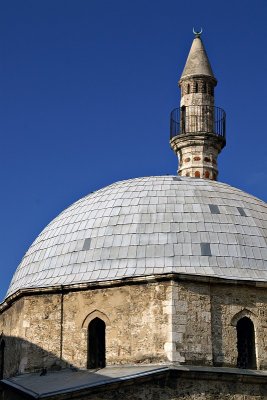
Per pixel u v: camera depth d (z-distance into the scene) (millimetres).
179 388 32375
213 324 34656
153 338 34188
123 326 35094
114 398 31547
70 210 42031
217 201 39844
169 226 37875
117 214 39188
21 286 39375
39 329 36812
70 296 36781
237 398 33062
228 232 37875
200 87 54875
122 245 37531
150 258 36688
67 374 34938
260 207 41125
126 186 41781
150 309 34656
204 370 32844
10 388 34875
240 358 35062
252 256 37219
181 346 33812
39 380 34500
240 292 35500
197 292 34781
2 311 40719
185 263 36312
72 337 36219
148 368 32969
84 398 31250
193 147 53219
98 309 35906
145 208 39062
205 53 56500
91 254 37812
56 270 38312
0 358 40438
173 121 54688
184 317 34281
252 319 35375
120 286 35656
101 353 35750
